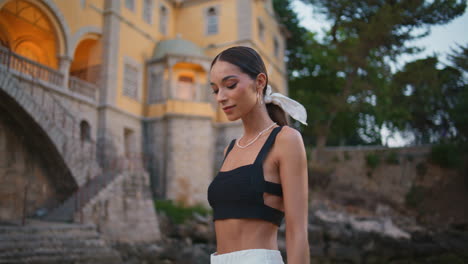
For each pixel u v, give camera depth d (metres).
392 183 27.50
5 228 11.70
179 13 29.16
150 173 23.50
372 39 19.42
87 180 17.14
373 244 18.81
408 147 27.62
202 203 22.88
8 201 14.99
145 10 25.77
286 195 1.51
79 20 19.95
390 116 22.83
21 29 19.14
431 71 17.61
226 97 1.65
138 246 15.62
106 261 12.76
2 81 13.19
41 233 12.53
